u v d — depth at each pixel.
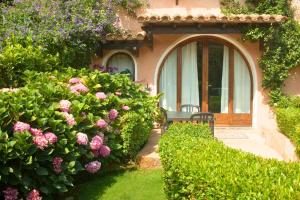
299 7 12.62
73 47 11.12
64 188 6.01
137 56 12.56
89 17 11.10
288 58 12.13
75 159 6.32
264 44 11.99
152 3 13.05
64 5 11.26
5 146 5.23
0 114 5.47
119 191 6.70
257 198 3.53
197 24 11.62
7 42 10.03
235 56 12.75
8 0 12.52
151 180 7.18
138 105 8.99
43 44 10.51
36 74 8.20
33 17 11.21
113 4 12.30
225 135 11.53
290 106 12.04
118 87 9.05
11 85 8.87
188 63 12.82
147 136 9.38
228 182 3.94
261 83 12.54
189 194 4.68
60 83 7.75
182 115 9.91
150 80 12.62
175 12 13.01
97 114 7.68
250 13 12.62
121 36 11.88
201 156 5.01
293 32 12.25
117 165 7.89
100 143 7.02
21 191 5.59
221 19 11.30
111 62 12.81
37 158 5.76
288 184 3.80
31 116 5.89
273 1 12.48
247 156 5.00
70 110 6.88
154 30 11.71
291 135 9.17
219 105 12.86
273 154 9.44
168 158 5.61
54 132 6.09
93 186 6.92
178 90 12.82
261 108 12.55
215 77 12.82
